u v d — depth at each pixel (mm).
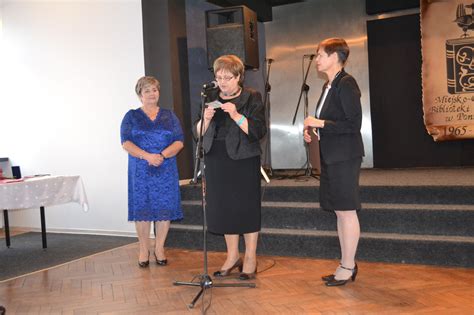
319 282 3484
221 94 3416
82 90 5852
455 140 6297
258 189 3490
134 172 4070
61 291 3547
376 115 6801
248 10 5301
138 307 3123
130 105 5609
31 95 6148
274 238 4336
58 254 4805
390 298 3082
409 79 6590
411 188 4387
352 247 3359
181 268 4070
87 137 5855
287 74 7316
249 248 3658
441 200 4301
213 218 3479
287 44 7301
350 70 6953
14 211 6406
